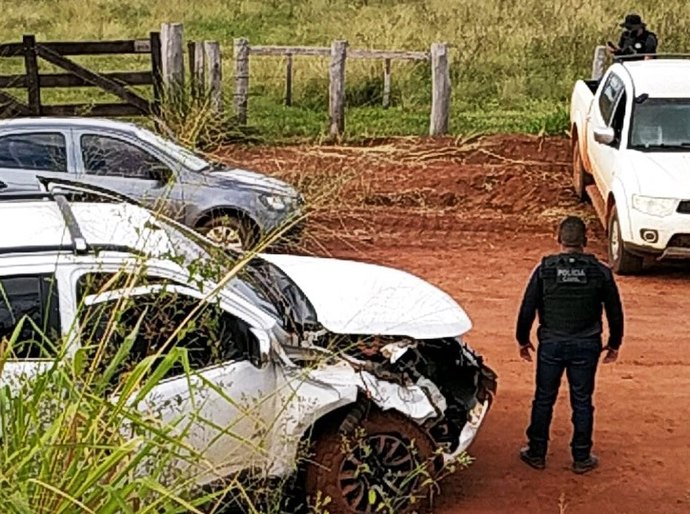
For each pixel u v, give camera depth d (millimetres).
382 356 6488
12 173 10352
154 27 24609
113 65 21953
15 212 6211
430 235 12789
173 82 16125
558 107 18453
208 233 10492
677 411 8266
